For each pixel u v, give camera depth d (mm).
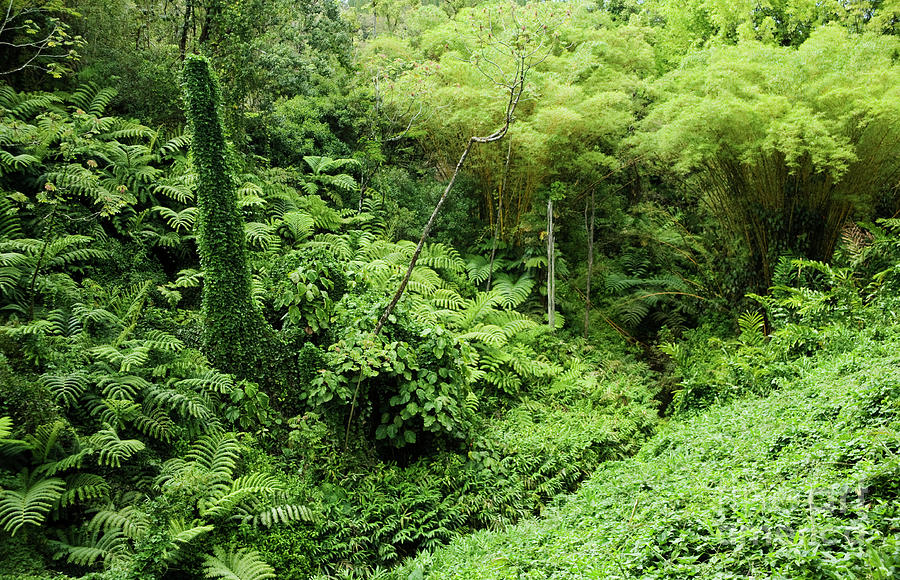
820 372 6488
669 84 12305
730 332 11711
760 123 9836
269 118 11516
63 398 5109
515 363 9578
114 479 5094
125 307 6824
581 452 7832
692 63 12508
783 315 9188
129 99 9859
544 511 6441
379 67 13641
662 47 17016
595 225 14430
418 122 13500
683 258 14141
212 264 6715
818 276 10266
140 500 5000
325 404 6969
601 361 11156
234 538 4973
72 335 5926
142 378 5770
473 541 5609
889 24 11844
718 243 12586
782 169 10602
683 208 14734
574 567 3893
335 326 7496
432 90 12219
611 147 13484
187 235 8562
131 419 5426
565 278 13352
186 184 8891
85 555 4242
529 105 12422
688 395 8445
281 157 12078
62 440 4879
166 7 12078
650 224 14211
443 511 6348
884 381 4844
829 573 2791
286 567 5121
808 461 4121
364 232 11070
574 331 12438
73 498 4473
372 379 7219
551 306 11461
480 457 7297
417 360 7395
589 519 5184
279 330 7527
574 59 12352
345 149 13188
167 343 6270
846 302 8281
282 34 12914
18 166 7555
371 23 22453
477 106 12039
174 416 5906
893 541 2793
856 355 6312
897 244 9031
